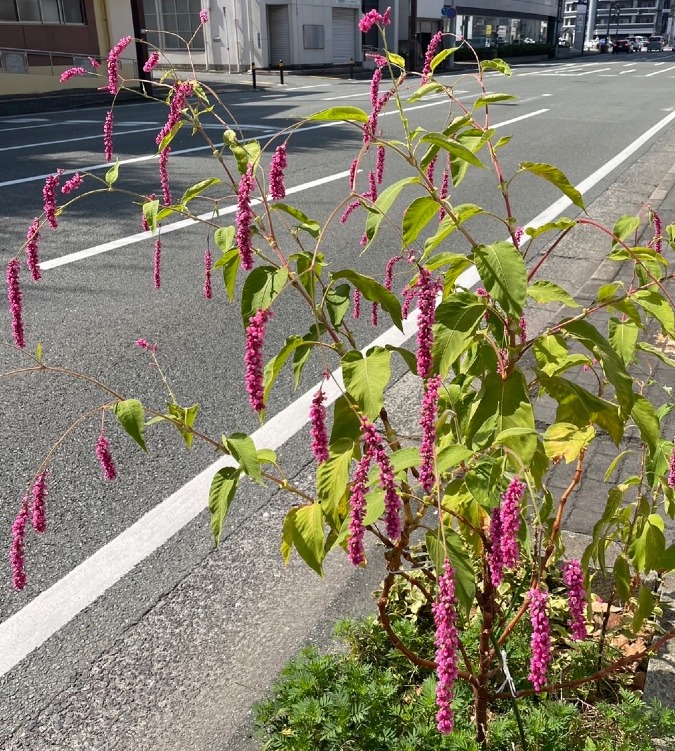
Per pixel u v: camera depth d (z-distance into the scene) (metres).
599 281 6.12
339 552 3.21
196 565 3.17
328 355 5.16
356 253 7.29
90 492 3.67
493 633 2.06
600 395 2.45
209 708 2.49
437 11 46.38
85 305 6.11
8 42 23.09
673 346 4.71
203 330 5.60
